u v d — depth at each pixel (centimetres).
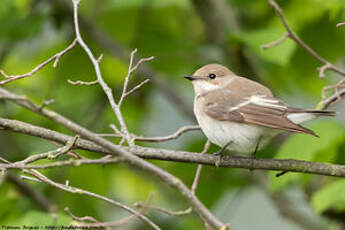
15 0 1220
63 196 1139
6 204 1027
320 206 873
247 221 1345
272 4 834
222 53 1248
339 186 888
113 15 1348
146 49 1305
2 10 1209
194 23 1368
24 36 1191
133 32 1373
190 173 1238
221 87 948
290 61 1268
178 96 1312
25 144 1247
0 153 1222
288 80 1342
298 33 1244
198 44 1348
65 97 1324
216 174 1238
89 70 1326
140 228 1168
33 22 1199
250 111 852
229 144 877
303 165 770
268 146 1209
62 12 1273
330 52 1286
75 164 605
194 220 1194
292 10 1266
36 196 1054
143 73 1303
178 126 1435
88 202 1157
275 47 980
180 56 1323
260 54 981
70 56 1312
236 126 862
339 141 920
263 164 775
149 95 1403
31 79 1326
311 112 817
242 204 1364
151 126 1433
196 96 968
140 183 1299
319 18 1248
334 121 948
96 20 1319
